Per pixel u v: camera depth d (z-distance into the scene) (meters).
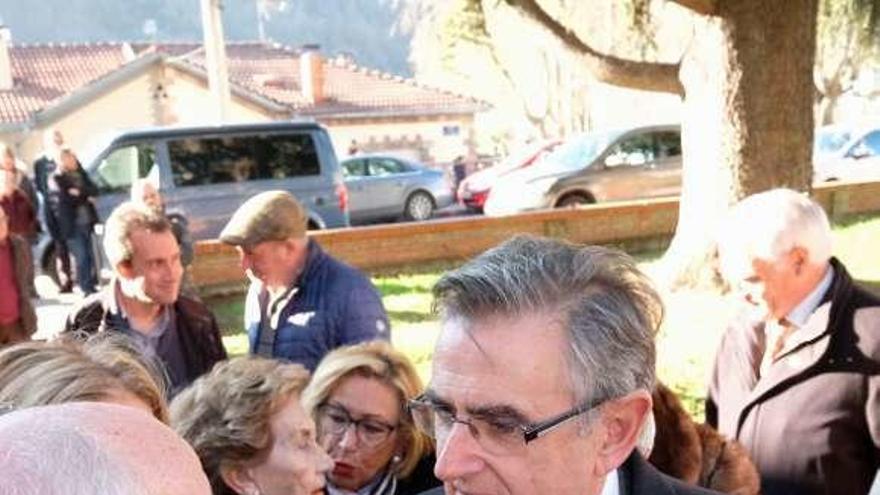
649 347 1.42
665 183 16.84
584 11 12.27
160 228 3.49
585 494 1.39
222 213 12.42
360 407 2.58
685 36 12.17
